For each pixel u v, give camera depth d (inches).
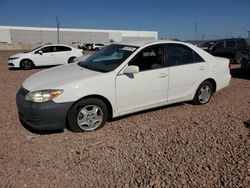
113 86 170.4
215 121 190.2
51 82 163.0
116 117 181.2
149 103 191.0
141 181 118.0
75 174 122.9
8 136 162.1
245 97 260.7
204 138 161.0
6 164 130.6
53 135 163.0
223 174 123.3
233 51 562.9
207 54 226.5
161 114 203.9
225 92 282.4
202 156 139.3
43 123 154.3
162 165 130.5
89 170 126.2
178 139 159.5
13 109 218.1
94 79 164.2
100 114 171.3
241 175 122.5
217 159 136.4
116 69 173.6
